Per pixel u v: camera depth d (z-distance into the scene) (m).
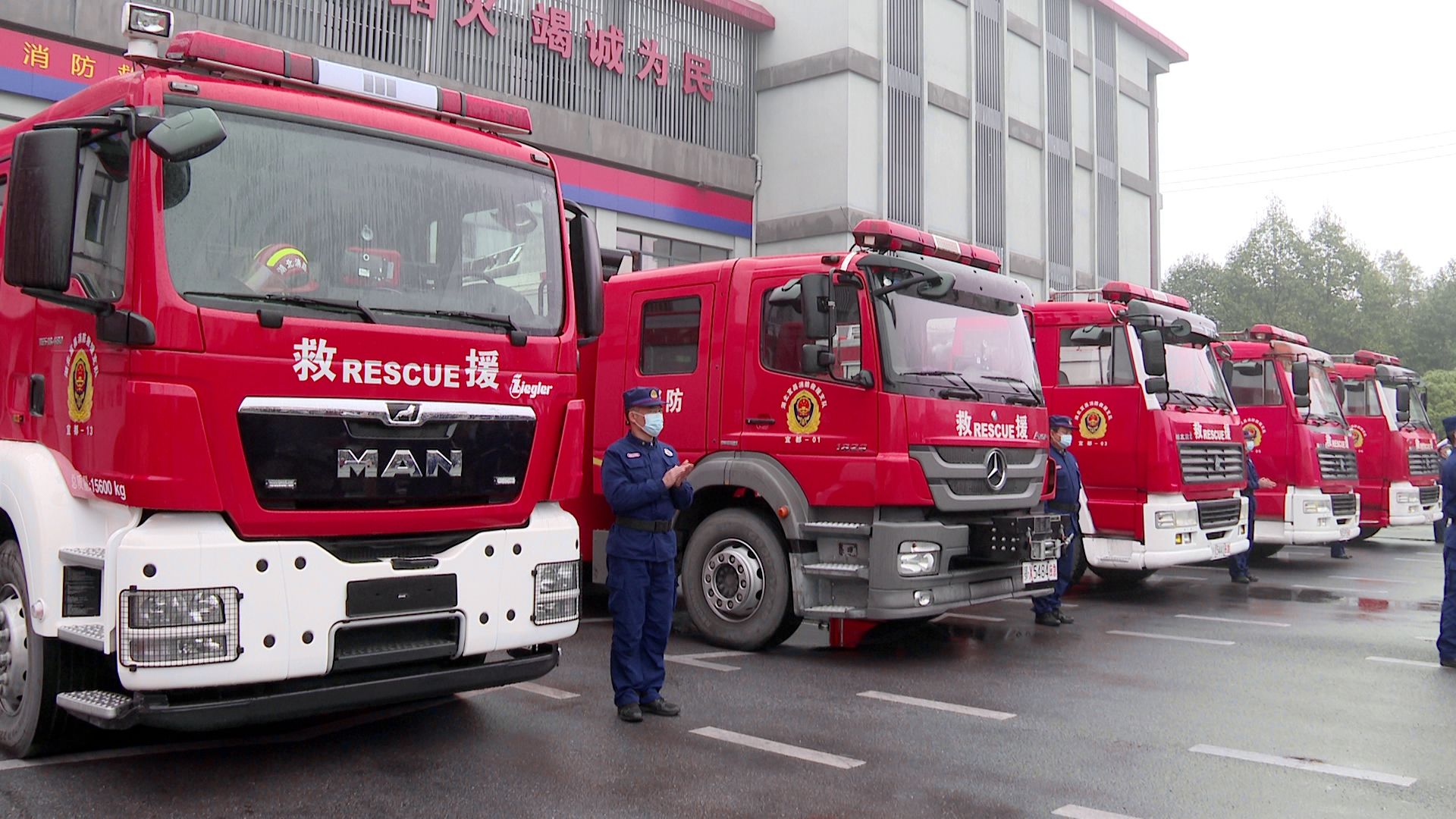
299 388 4.51
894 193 20.94
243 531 4.40
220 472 4.32
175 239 4.37
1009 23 24.69
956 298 8.23
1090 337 11.10
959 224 22.70
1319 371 15.12
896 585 7.36
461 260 5.16
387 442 4.73
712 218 20.38
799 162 20.62
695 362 8.58
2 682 5.19
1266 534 13.55
